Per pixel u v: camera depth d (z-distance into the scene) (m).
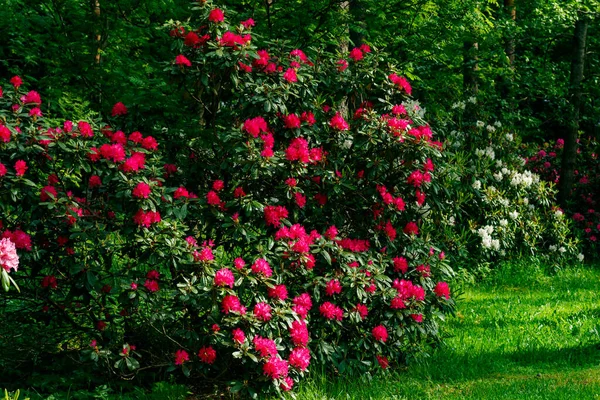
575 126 14.79
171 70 6.27
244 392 5.55
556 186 15.66
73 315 6.25
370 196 6.78
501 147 13.65
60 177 6.11
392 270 6.95
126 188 5.66
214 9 6.16
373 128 6.57
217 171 6.52
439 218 9.70
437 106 12.49
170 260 5.57
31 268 5.91
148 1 8.57
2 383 5.82
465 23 11.34
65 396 5.52
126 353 5.65
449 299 7.12
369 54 7.09
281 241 6.06
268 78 6.60
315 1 9.06
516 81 14.84
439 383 6.45
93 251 5.84
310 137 6.72
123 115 6.82
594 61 15.78
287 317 5.74
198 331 5.84
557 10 13.22
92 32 8.53
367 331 6.62
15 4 8.98
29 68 11.22
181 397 5.65
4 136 5.49
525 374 6.72
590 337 7.88
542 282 11.57
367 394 6.01
